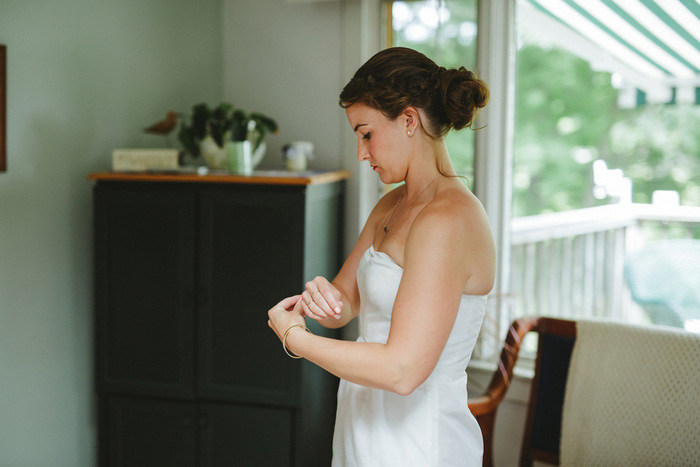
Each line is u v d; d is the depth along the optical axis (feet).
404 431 4.14
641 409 6.59
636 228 12.48
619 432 6.66
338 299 4.08
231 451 7.64
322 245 7.93
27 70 7.07
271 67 9.39
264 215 7.27
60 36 7.40
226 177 7.25
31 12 7.06
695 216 11.91
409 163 4.05
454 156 8.66
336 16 8.91
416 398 4.13
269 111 9.46
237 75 9.62
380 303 4.13
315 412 7.80
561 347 7.29
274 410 7.47
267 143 9.48
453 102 3.82
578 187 25.94
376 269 4.16
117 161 7.75
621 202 15.84
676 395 6.47
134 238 7.54
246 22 9.48
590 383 6.89
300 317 3.98
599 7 9.96
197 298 7.50
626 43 12.65
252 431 7.57
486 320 8.56
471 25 8.47
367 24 8.85
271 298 7.33
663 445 6.45
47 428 7.68
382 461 4.18
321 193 7.78
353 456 4.34
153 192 7.45
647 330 6.80
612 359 6.84
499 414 8.39
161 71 8.80
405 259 3.74
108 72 8.05
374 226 4.79
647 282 11.68
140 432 7.78
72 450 8.05
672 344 6.61
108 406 7.83
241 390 7.48
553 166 26.17
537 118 26.25
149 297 7.55
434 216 3.67
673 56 12.87
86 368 8.20
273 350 7.36
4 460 7.16
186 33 9.12
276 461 7.53
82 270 8.03
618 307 12.57
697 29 10.20
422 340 3.52
